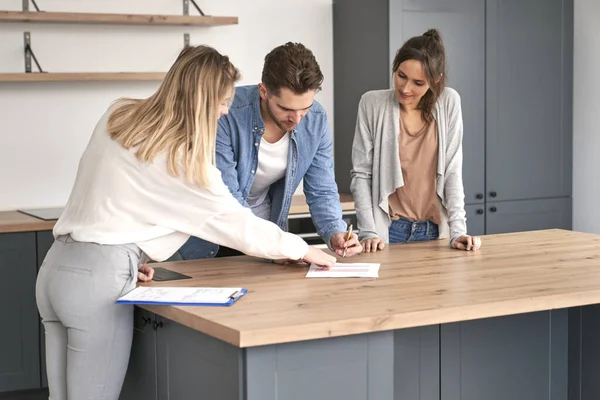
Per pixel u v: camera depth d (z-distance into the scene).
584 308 2.99
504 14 4.88
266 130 2.86
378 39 4.67
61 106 4.65
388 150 3.27
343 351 2.13
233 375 2.07
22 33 4.52
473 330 2.73
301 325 2.01
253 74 4.97
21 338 4.12
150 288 2.39
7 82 4.54
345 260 2.87
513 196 5.04
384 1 4.60
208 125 2.33
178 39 4.80
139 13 4.71
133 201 2.37
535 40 4.99
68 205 2.46
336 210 3.07
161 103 2.36
